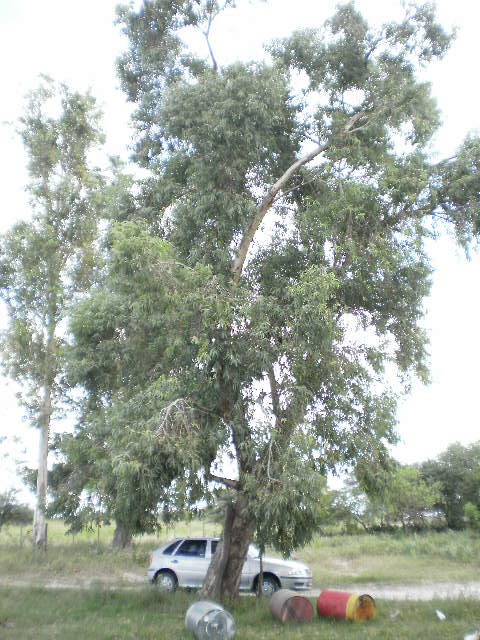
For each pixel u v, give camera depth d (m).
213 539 16.52
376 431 12.92
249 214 13.52
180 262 12.40
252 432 11.38
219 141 13.34
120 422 11.54
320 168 14.96
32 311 24.27
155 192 14.66
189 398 11.36
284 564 16.00
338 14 15.30
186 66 15.89
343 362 12.66
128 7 15.59
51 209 25.12
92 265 24.06
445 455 40.88
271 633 10.10
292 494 10.20
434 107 15.27
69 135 26.25
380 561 24.66
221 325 11.09
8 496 32.81
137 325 12.84
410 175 14.34
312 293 11.82
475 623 10.54
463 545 27.28
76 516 21.73
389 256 13.60
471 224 14.32
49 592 13.70
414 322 14.90
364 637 9.61
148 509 11.23
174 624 10.55
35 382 24.23
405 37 15.35
